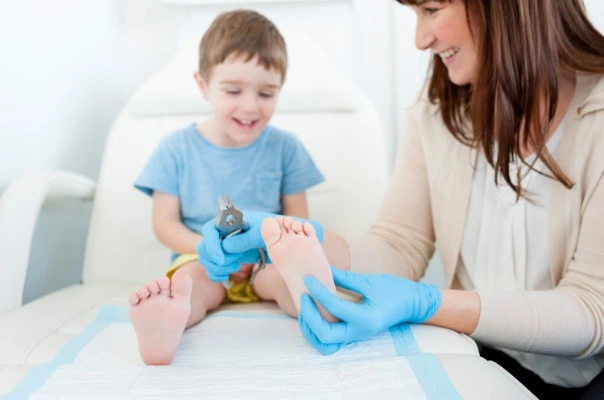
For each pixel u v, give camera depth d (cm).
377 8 154
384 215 98
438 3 79
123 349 64
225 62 100
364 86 156
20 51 105
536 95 74
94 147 141
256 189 110
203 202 107
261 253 71
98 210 113
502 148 76
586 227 73
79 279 135
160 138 121
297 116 126
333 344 62
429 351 62
